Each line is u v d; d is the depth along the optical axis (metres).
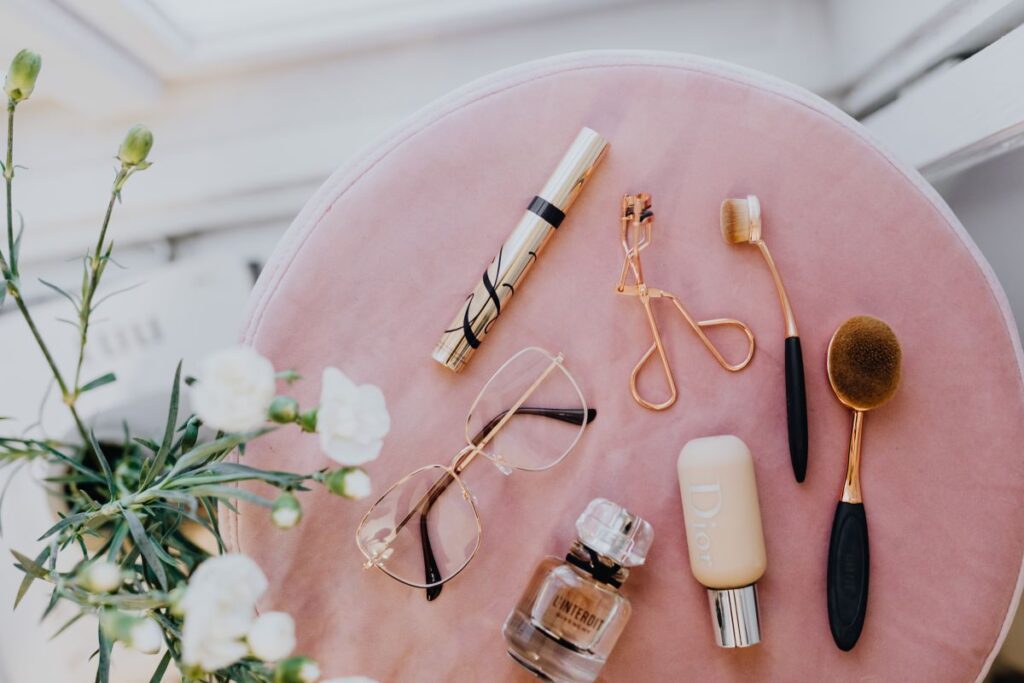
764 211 0.55
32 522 0.73
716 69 0.54
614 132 0.55
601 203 0.55
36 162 0.79
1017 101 0.54
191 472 0.45
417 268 0.55
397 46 0.80
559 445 0.56
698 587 0.55
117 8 0.63
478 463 0.56
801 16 0.83
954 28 0.63
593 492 0.56
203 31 0.76
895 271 0.54
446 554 0.55
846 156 0.54
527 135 0.54
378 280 0.55
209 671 0.40
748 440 0.55
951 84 0.63
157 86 0.77
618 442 0.56
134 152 0.42
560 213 0.54
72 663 0.75
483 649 0.55
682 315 0.55
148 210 0.82
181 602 0.35
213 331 0.79
